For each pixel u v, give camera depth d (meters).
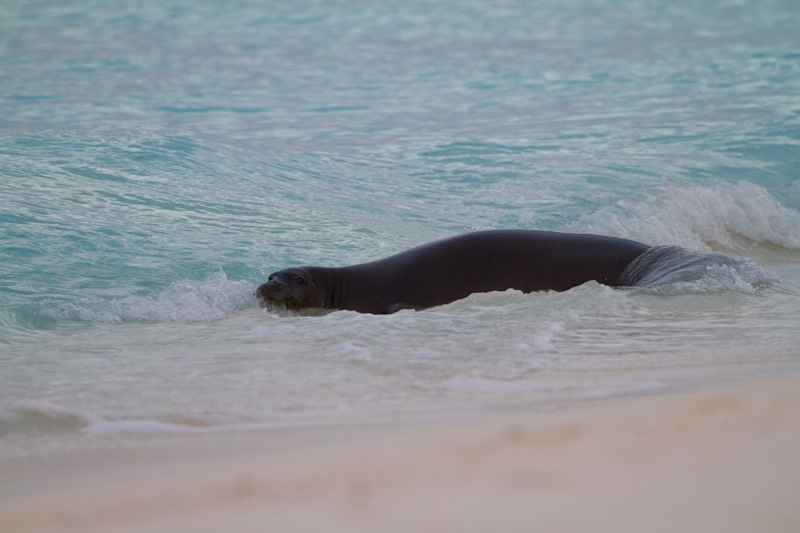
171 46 118.81
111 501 10.34
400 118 78.81
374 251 42.72
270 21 144.75
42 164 51.25
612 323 28.33
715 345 24.80
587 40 131.75
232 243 42.44
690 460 9.73
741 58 114.00
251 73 101.44
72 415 18.64
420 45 125.38
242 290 35.84
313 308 35.38
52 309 32.06
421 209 50.62
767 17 157.50
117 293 34.72
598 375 21.44
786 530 7.69
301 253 41.81
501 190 55.06
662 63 111.38
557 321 28.05
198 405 19.62
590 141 69.25
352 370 22.75
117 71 99.19
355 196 52.75
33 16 143.25
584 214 50.25
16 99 80.25
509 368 22.34
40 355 26.06
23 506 10.97
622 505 8.34
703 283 33.19
